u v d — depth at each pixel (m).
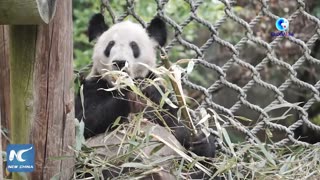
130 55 10.82
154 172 8.79
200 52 12.26
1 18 7.97
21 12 7.88
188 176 9.19
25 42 8.55
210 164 9.71
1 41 9.95
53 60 8.63
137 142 9.02
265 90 19.06
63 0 8.57
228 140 9.21
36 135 8.79
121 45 10.95
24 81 8.66
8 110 10.06
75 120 9.36
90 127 10.45
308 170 10.08
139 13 17.55
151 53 11.38
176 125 10.38
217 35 12.29
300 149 10.70
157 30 12.09
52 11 8.24
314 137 16.69
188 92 19.09
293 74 12.46
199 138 9.98
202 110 9.48
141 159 9.09
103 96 10.91
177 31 12.21
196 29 19.81
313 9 16.92
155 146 9.33
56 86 8.70
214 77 20.16
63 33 8.63
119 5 17.50
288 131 12.19
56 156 8.84
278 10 17.39
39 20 8.01
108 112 10.38
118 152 8.95
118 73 9.10
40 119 8.75
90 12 18.23
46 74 8.64
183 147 10.00
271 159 9.53
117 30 11.21
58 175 8.82
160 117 9.33
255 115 18.88
